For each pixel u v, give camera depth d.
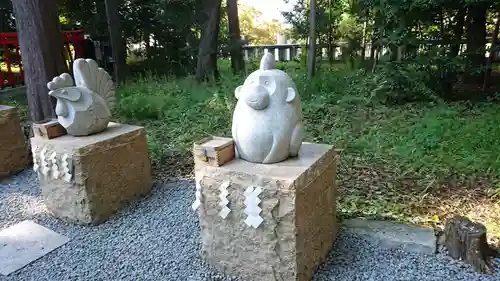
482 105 6.29
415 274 2.66
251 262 2.67
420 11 6.25
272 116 2.55
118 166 3.78
